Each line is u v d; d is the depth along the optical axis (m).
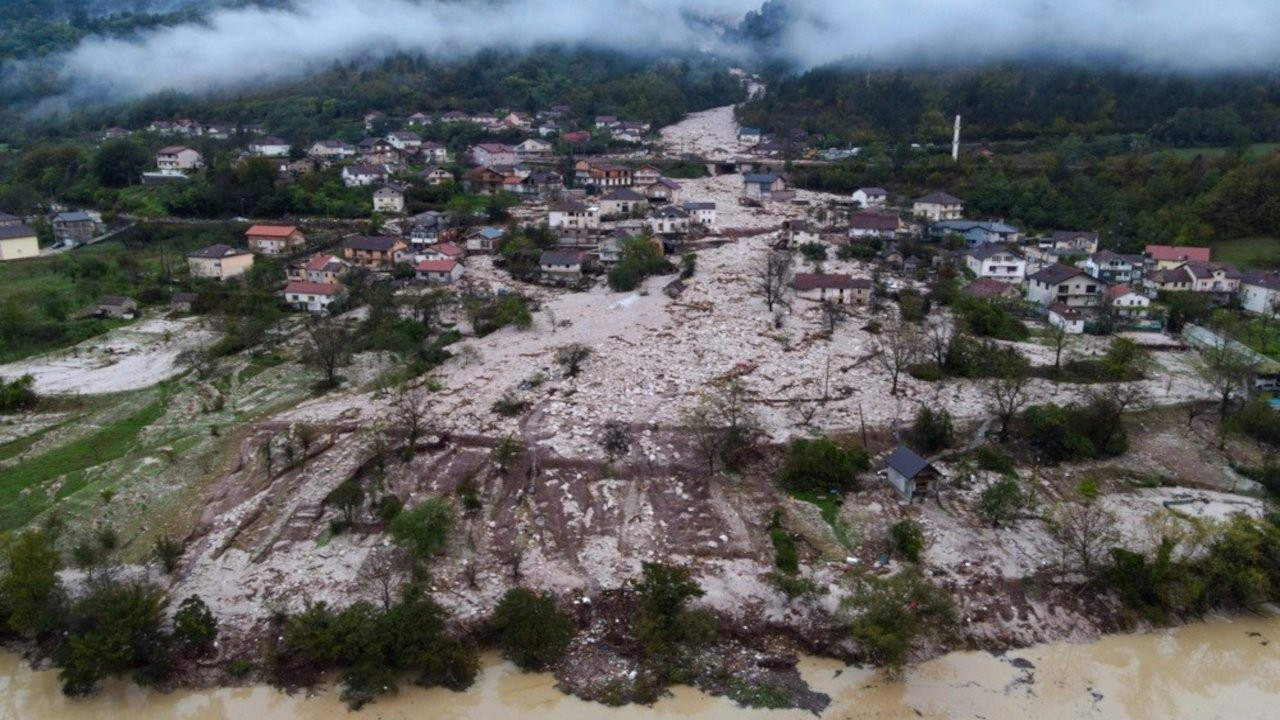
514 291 138.25
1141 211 170.75
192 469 81.69
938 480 77.31
